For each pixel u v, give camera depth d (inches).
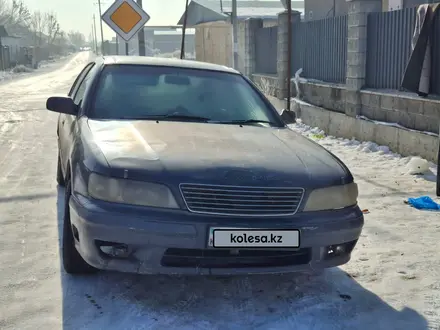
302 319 122.0
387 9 489.4
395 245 170.2
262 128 161.0
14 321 118.3
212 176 116.7
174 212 115.0
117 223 114.3
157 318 120.3
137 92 167.6
